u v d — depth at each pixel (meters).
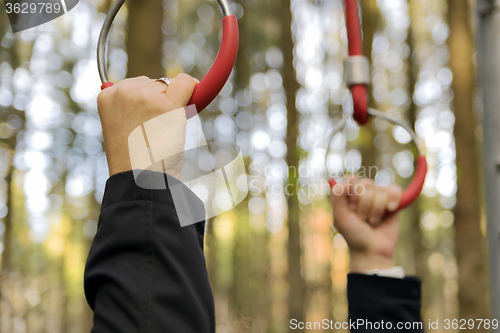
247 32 6.48
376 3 6.25
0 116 4.91
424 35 6.58
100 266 0.53
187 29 6.57
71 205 6.26
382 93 6.64
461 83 5.37
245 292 6.50
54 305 7.17
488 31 1.04
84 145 5.36
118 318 0.50
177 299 0.50
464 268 4.91
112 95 0.58
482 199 5.49
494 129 1.03
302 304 5.18
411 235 6.07
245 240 6.49
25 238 6.50
